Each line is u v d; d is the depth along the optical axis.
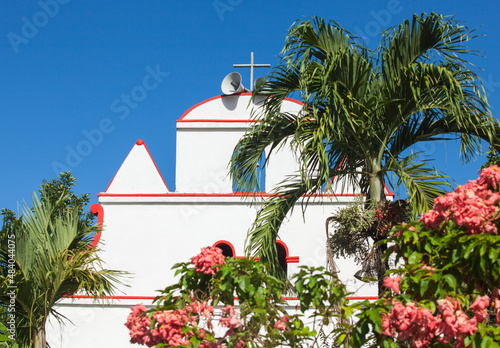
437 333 4.73
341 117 9.08
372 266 9.25
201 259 5.87
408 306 4.76
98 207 16.59
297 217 16.30
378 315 4.79
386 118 9.34
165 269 16.19
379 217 9.20
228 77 17.55
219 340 5.71
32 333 10.03
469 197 5.18
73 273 10.20
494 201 5.17
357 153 9.80
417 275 5.05
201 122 17.23
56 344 15.53
